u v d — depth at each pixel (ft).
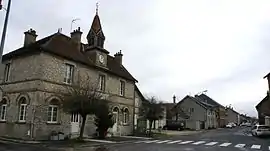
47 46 66.54
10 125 66.03
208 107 209.15
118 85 92.99
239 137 94.02
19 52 68.33
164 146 57.98
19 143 55.62
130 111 98.17
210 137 93.71
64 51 72.02
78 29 83.10
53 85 66.18
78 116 74.28
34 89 62.59
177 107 192.34
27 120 62.03
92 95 61.72
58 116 67.41
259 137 93.45
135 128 107.34
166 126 156.25
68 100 60.39
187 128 183.83
